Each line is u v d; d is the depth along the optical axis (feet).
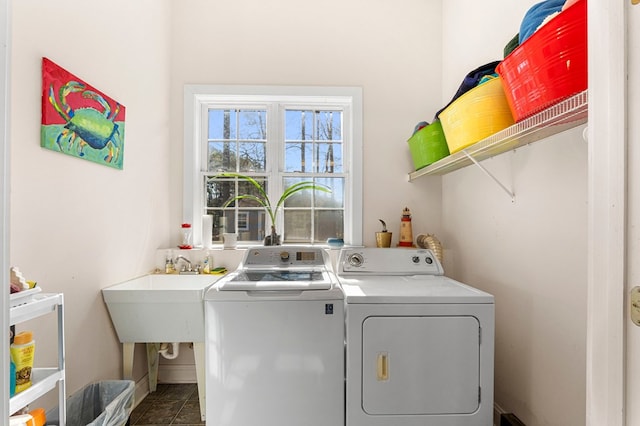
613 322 1.86
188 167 7.83
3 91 1.70
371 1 8.05
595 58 1.99
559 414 4.27
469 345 4.53
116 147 5.69
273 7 7.95
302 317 4.63
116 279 5.79
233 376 4.58
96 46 5.20
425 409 4.50
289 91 7.88
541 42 3.22
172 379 7.29
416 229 7.93
